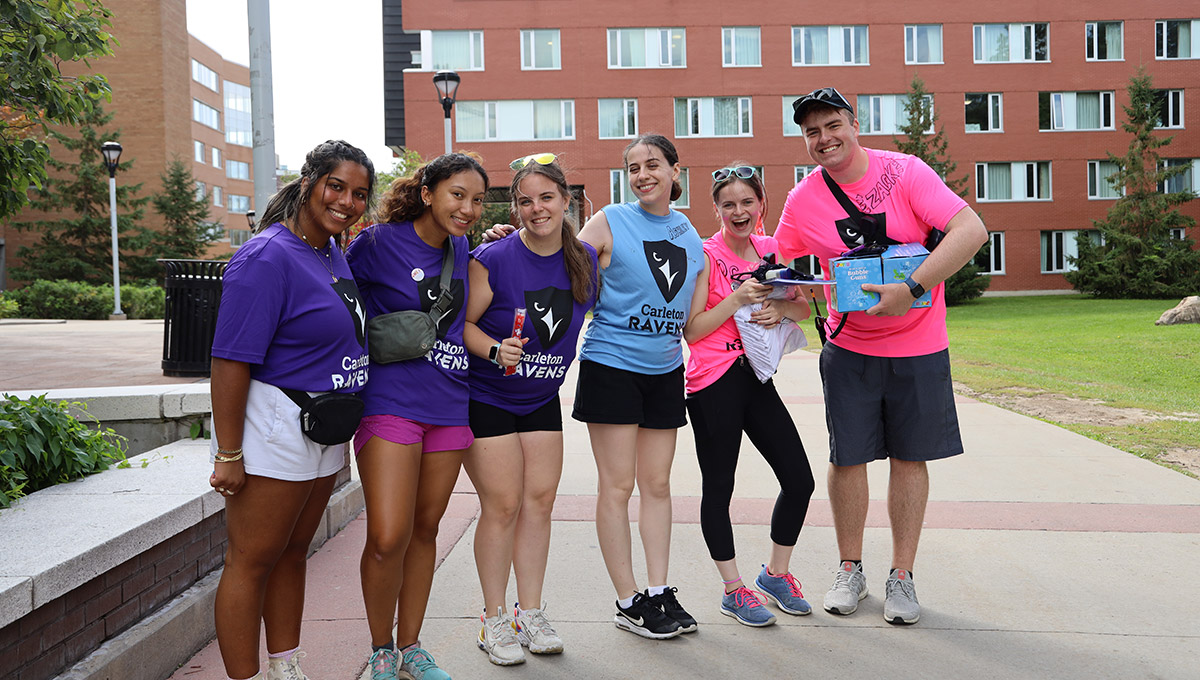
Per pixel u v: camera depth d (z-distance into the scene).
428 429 3.13
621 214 3.61
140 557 3.16
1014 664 3.31
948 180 33.31
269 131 7.21
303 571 3.02
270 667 3.02
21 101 4.47
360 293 3.13
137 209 36.78
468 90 33.09
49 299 27.42
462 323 3.23
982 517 5.28
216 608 2.78
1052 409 9.46
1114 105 35.59
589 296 3.46
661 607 3.64
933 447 3.77
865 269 3.56
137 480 3.74
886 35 34.47
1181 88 35.78
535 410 3.49
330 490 2.97
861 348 3.81
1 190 4.61
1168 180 36.34
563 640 3.60
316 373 2.73
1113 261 33.09
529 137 33.34
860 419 3.83
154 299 29.42
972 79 35.03
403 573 3.22
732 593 3.78
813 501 5.73
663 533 3.70
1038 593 4.05
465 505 5.62
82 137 35.16
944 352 3.81
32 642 2.57
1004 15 34.88
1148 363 13.33
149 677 3.05
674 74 33.66
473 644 3.56
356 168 2.74
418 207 3.12
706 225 34.06
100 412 4.73
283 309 2.68
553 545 4.85
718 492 3.78
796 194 3.94
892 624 3.72
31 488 3.68
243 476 2.69
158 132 40.50
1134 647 3.45
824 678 3.22
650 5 33.47
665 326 3.56
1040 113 35.50
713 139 33.97
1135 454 7.08
